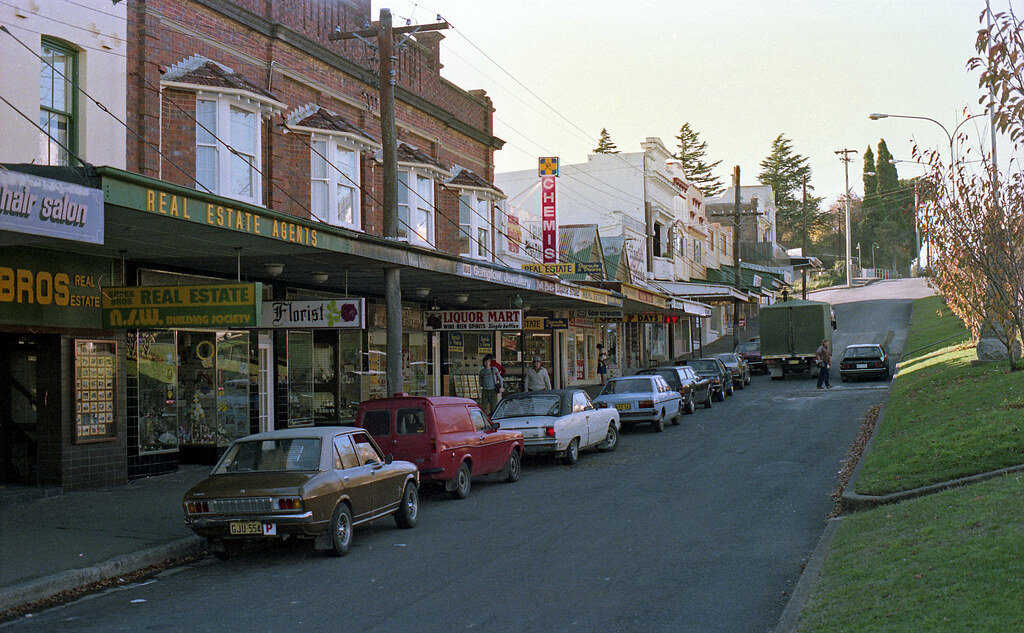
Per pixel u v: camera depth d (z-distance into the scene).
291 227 13.43
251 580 9.26
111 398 15.17
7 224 8.84
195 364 17.94
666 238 55.25
